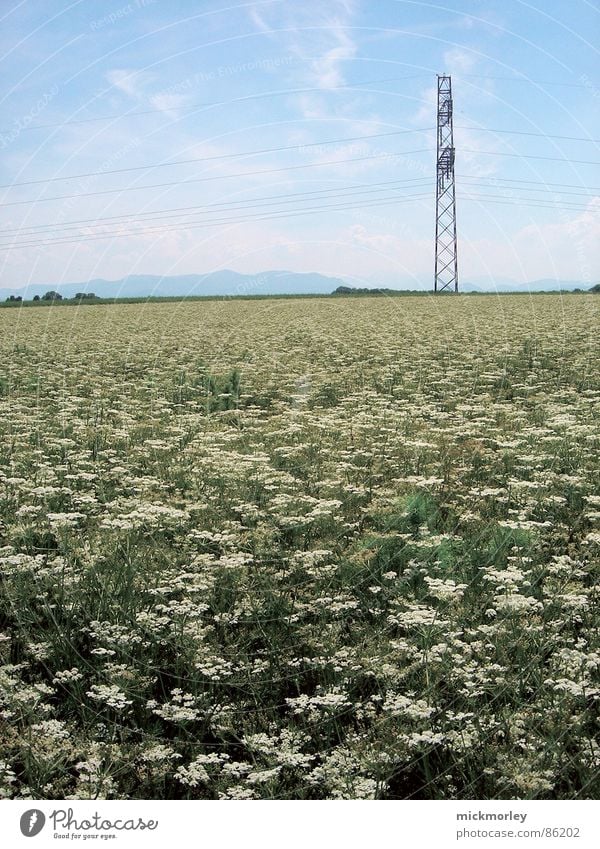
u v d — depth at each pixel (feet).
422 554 28.14
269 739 19.17
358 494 35.40
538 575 26.78
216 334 110.83
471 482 37.88
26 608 24.80
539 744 18.67
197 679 22.02
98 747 19.13
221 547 28.78
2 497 34.71
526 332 99.40
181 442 47.21
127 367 81.25
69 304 213.66
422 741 18.93
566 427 44.55
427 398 59.26
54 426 50.31
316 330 111.14
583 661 21.22
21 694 20.33
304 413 53.78
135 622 23.84
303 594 26.09
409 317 130.21
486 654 22.57
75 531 31.65
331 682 21.85
